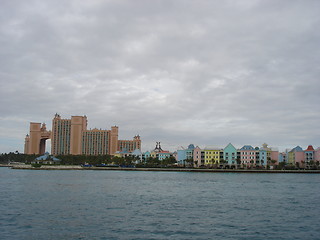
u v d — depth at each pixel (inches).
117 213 2497.5
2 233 1878.7
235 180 6417.3
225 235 1907.0
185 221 2252.7
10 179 5826.8
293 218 2433.6
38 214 2402.8
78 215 2391.7
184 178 6904.5
